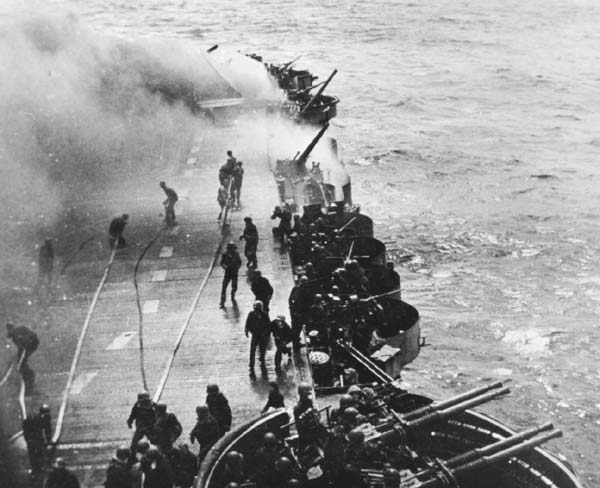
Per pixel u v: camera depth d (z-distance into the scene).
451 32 132.50
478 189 56.72
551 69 100.38
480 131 72.81
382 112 81.12
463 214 51.88
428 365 32.75
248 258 29.20
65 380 22.03
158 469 15.97
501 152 65.88
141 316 26.22
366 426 16.34
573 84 91.62
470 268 43.22
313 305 23.44
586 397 30.09
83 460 18.53
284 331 21.72
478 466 15.79
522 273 42.22
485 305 38.50
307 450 16.28
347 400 16.17
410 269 43.50
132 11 176.00
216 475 16.11
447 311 37.94
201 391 21.41
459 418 17.95
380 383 21.05
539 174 59.56
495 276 41.97
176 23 155.88
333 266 27.78
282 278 28.66
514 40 123.69
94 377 22.30
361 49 119.56
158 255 31.64
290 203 36.31
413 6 165.12
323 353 22.17
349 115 80.06
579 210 51.62
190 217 36.03
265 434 16.05
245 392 21.16
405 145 68.44
